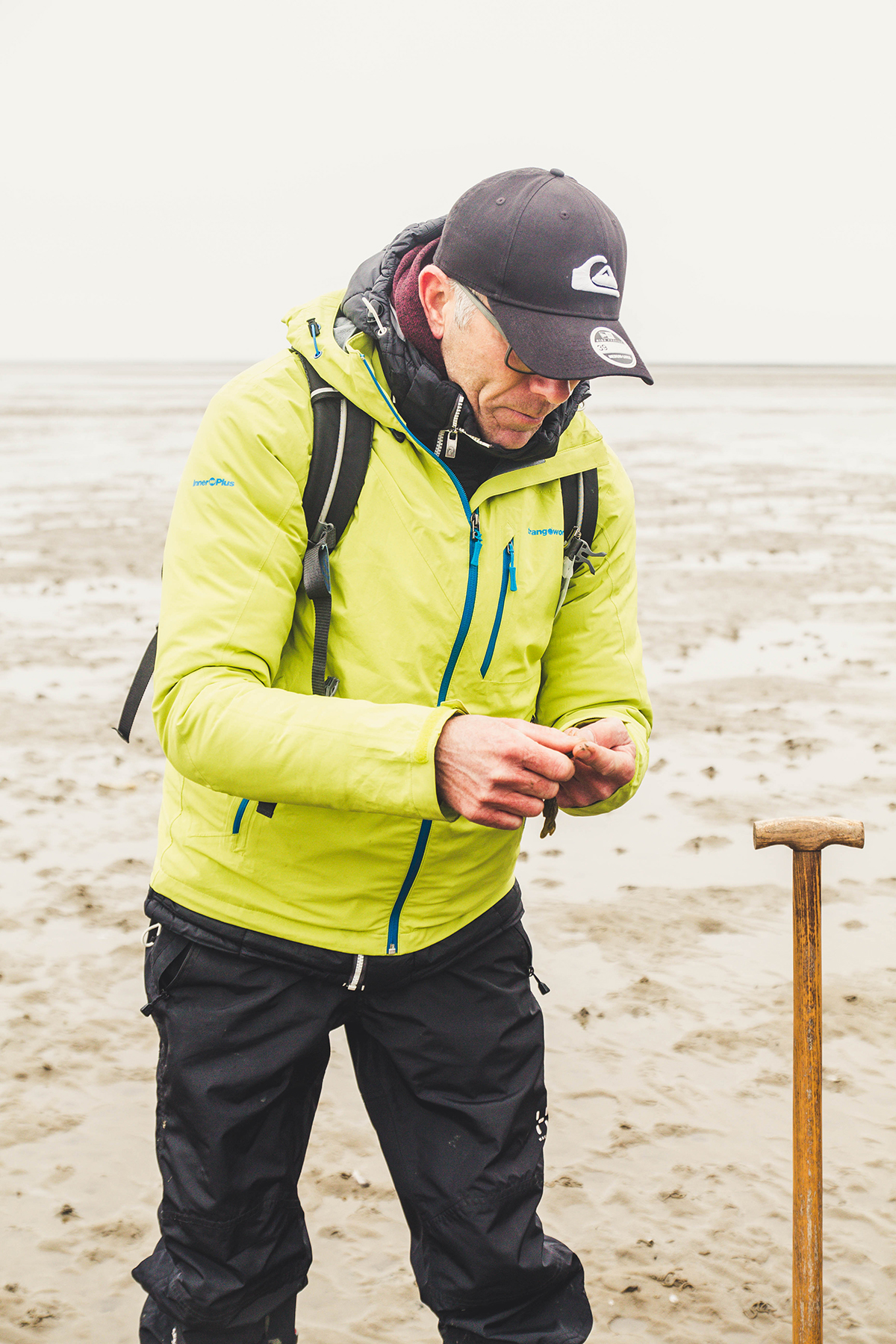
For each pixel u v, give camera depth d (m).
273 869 1.88
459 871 1.94
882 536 14.54
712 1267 2.93
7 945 4.48
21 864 5.18
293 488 1.79
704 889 4.99
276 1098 1.91
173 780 2.00
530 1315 2.01
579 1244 3.01
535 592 1.94
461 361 1.76
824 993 4.17
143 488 19.12
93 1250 2.97
